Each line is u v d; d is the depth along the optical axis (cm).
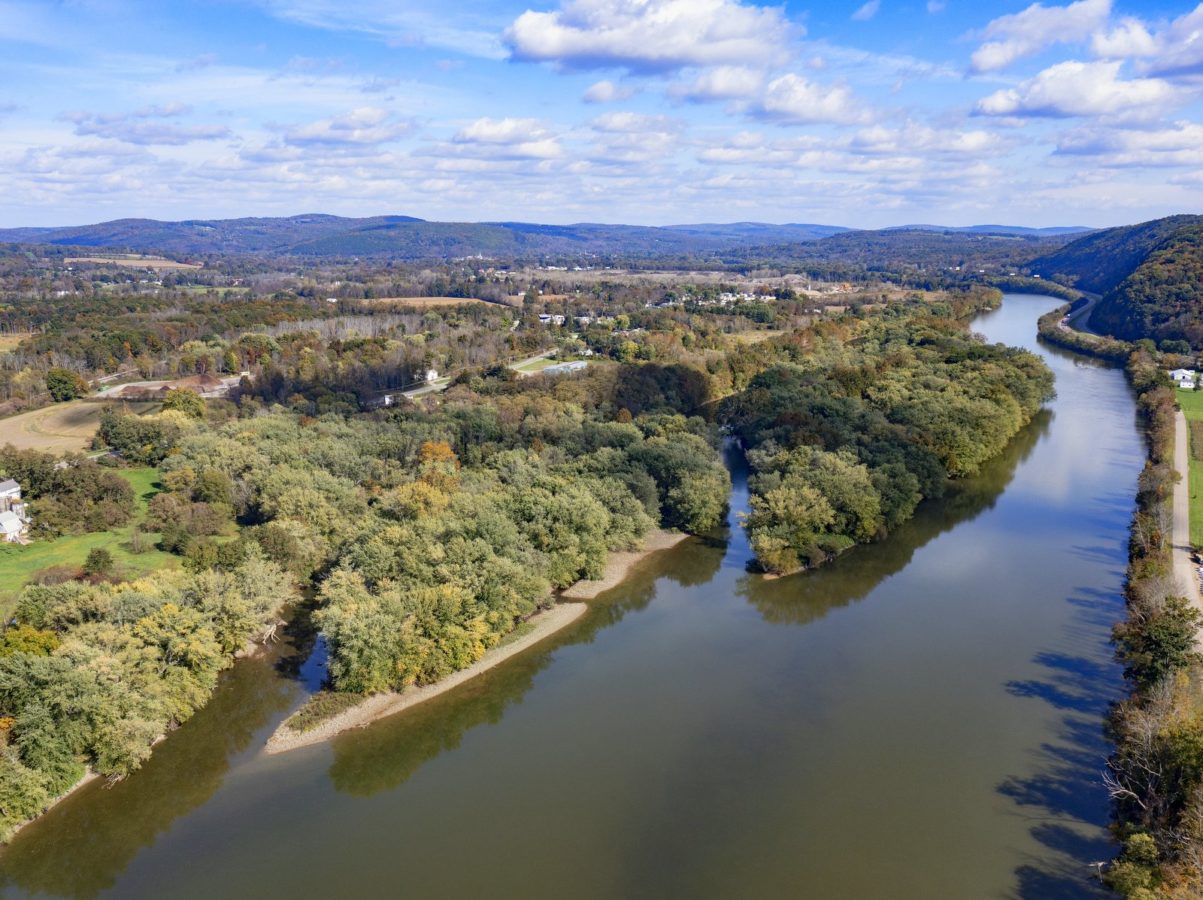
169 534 13562
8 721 8150
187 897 7231
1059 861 7400
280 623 12019
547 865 7488
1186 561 12938
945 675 10538
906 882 7206
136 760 8669
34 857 7744
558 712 9912
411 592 10681
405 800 8412
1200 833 6688
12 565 12600
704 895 7106
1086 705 9794
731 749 9131
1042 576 13450
